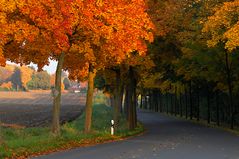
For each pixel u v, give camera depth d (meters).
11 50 23.59
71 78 29.06
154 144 23.94
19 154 17.83
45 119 55.53
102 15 20.89
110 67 33.69
